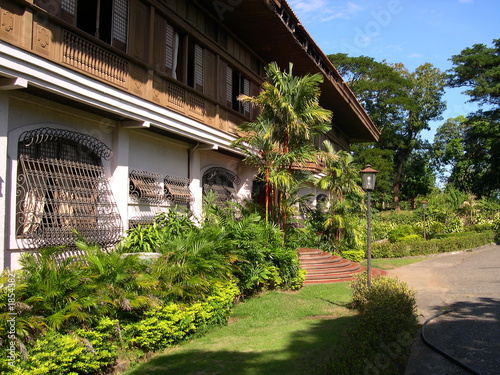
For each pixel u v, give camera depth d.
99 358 5.55
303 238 17.52
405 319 6.32
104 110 8.70
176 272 7.53
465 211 34.25
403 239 25.95
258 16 12.64
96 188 9.04
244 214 13.00
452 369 6.01
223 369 5.78
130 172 10.30
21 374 4.61
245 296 10.82
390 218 34.75
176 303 7.36
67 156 8.62
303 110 12.96
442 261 20.30
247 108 15.38
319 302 10.37
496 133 39.97
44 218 7.91
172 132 10.89
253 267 10.80
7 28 6.53
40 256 6.45
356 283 9.66
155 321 6.54
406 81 39.41
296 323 8.41
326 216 19.92
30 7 6.91
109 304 6.22
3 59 6.45
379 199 46.78
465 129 50.47
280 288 12.12
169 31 10.99
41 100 7.81
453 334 7.71
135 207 10.38
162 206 11.25
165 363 6.13
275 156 12.70
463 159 48.53
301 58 16.00
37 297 5.34
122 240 8.98
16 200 7.36
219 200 13.91
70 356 5.12
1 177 6.76
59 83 7.45
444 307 9.97
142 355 6.36
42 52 7.15
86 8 8.41
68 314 5.42
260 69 16.39
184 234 9.48
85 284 6.04
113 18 9.03
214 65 13.08
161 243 9.01
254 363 5.99
